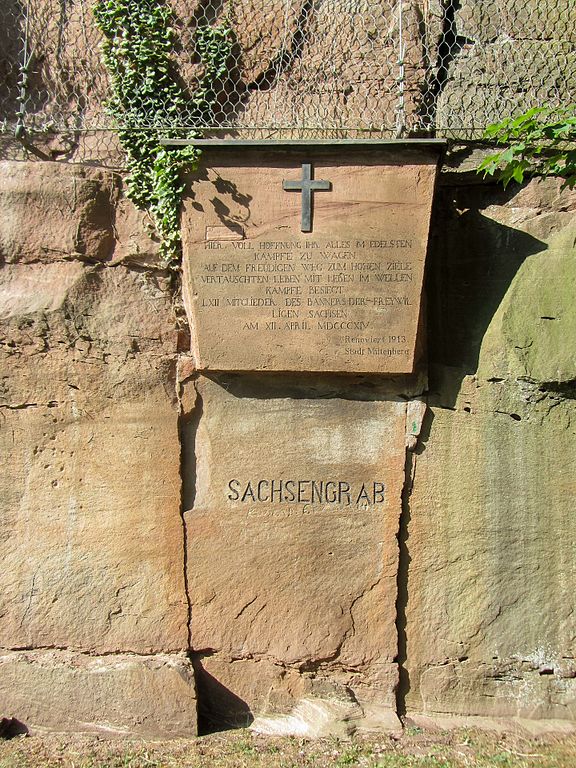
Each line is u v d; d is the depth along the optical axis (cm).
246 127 485
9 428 475
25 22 507
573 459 471
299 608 473
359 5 508
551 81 503
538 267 471
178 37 500
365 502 475
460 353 480
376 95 503
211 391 478
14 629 468
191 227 455
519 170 455
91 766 421
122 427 475
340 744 443
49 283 478
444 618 474
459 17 507
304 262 453
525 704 471
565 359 458
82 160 495
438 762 426
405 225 449
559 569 471
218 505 474
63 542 471
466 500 473
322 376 475
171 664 461
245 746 441
